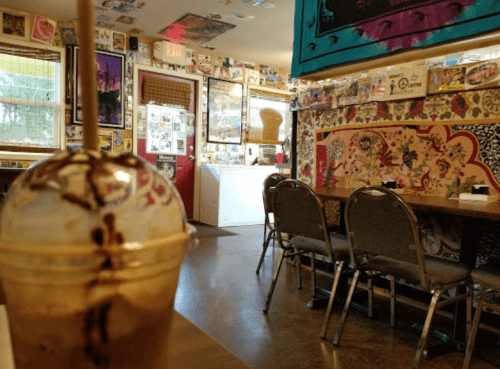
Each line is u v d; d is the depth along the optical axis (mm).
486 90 2355
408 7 2592
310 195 1989
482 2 2236
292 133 3703
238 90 6434
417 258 1586
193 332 422
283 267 3426
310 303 2434
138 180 214
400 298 2686
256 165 6242
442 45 2439
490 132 2340
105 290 183
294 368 1693
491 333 2119
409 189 2723
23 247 172
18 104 4570
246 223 5906
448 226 2465
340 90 3199
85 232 183
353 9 2938
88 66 207
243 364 356
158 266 203
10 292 195
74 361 193
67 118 4871
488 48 2809
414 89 2688
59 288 179
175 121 5871
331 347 1902
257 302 2512
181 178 5980
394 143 2848
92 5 207
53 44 4758
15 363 212
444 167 2564
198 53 5969
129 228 193
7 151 4512
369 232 1760
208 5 4316
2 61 4445
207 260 3559
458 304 1955
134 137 5430
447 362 1780
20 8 4457
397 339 2012
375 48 2795
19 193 200
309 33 3326
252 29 5020
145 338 208
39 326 190
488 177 2354
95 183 193
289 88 7094
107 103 5145
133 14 4594
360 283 3037
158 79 5625
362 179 3066
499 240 2234
